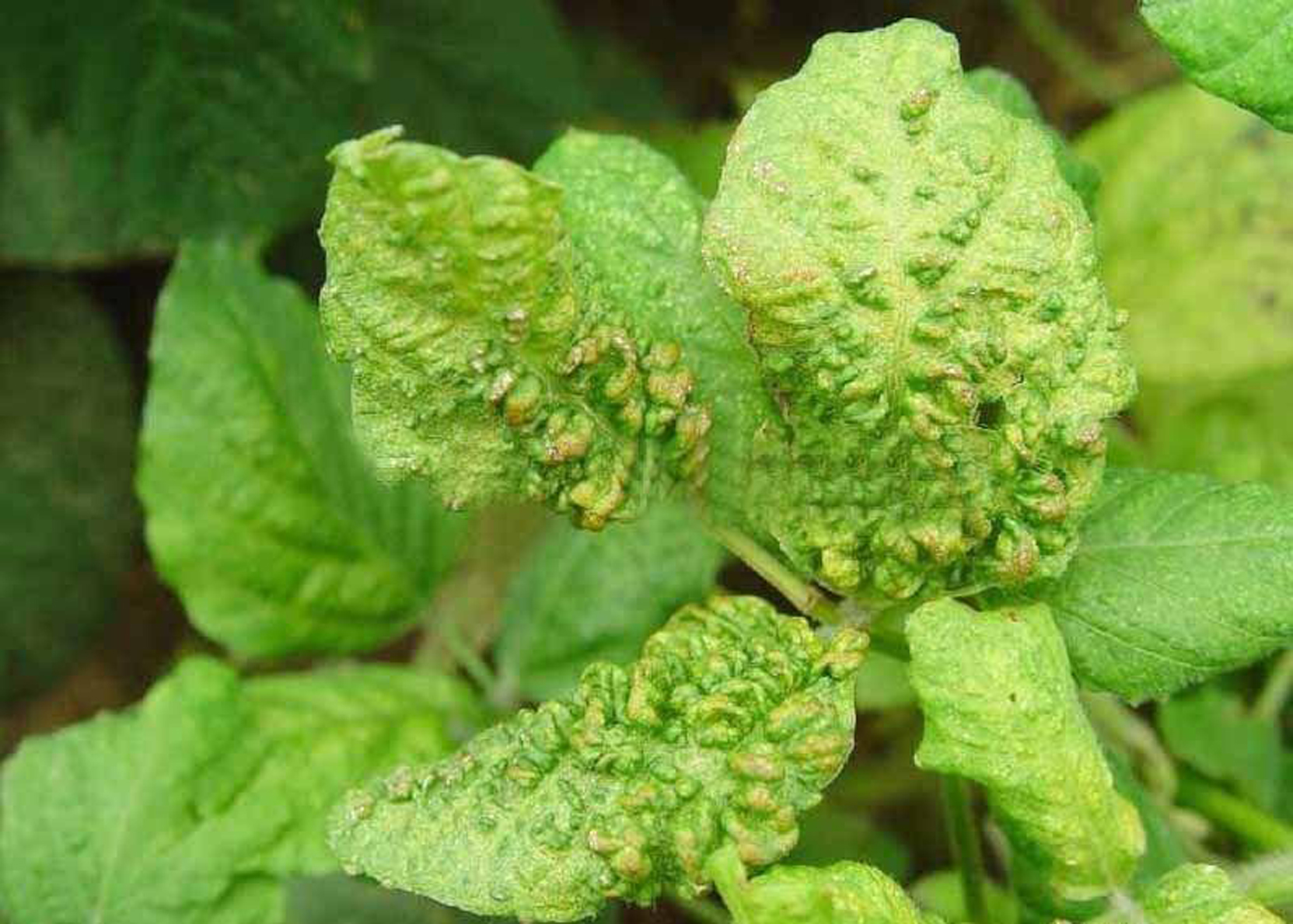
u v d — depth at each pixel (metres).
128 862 0.46
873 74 0.39
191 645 0.62
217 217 0.56
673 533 0.48
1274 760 0.51
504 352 0.39
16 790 0.46
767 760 0.39
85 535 0.60
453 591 0.54
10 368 0.60
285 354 0.49
